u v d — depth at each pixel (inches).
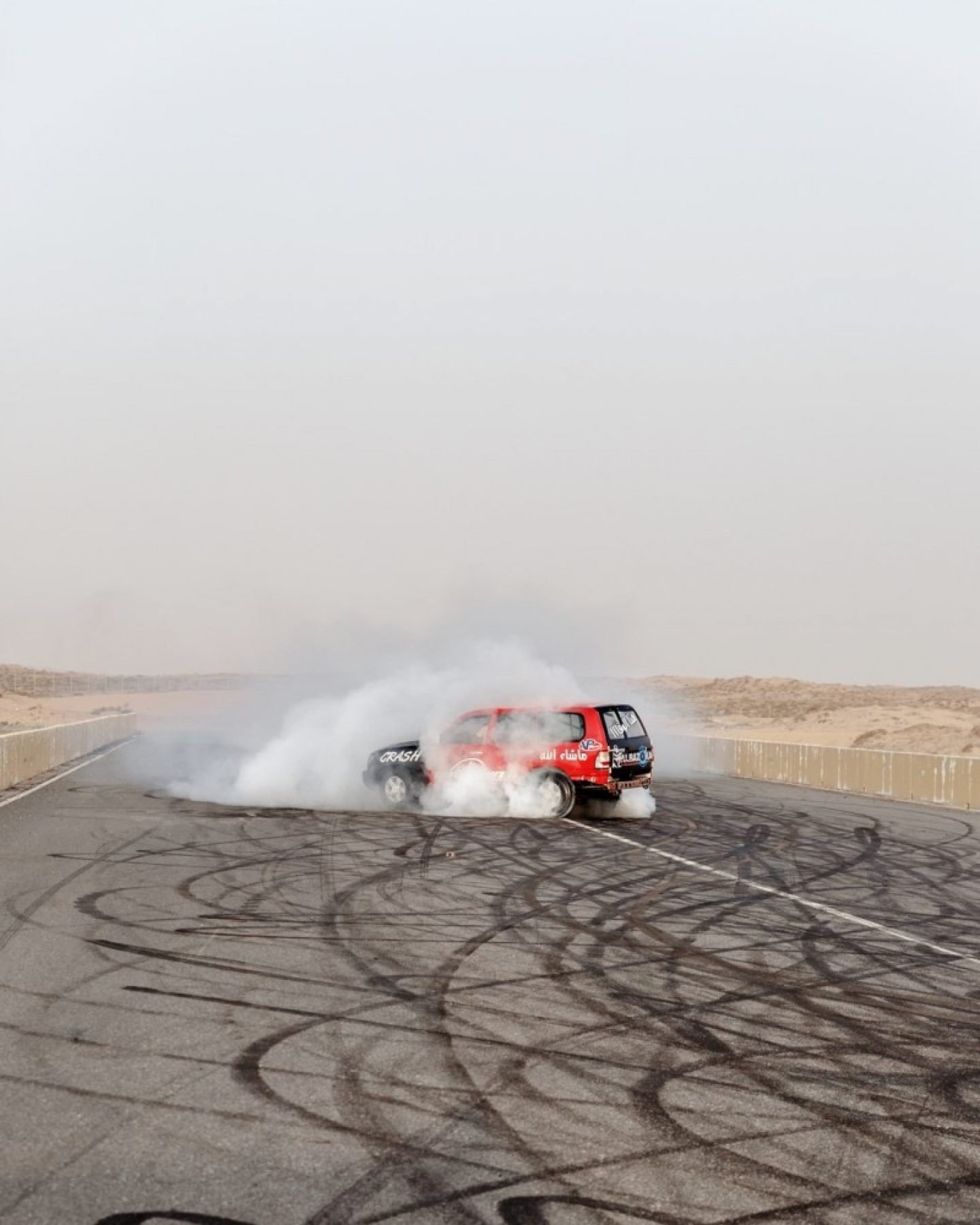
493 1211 221.6
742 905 544.1
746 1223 219.3
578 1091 290.4
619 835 792.9
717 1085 296.7
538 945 453.7
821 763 1227.9
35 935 451.5
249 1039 327.9
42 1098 278.7
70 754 1464.1
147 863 634.8
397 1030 339.0
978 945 466.9
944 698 4938.5
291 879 592.7
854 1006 374.6
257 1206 222.1
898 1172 244.2
